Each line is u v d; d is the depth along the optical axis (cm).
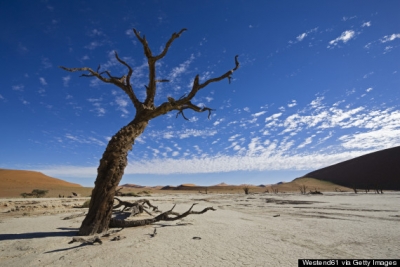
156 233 1001
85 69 1067
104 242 852
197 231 1077
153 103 1166
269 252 719
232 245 808
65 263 622
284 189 10912
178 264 611
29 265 611
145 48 1078
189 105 1141
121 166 1032
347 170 12762
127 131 1049
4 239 901
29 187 7988
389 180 10406
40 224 1283
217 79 1065
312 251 729
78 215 1630
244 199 4559
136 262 627
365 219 1479
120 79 1150
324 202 3131
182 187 14650
